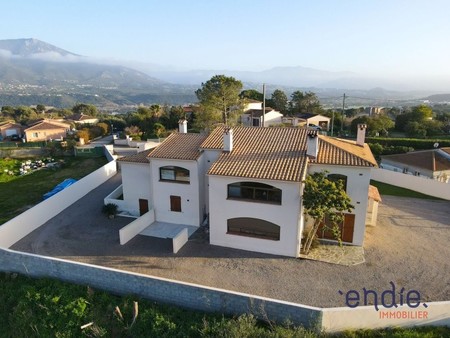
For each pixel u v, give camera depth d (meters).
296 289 18.62
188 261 21.84
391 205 31.77
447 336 14.91
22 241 24.97
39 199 35.50
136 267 21.22
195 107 73.19
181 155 26.52
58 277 20.09
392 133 75.94
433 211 30.30
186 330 15.90
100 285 19.12
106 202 30.66
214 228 23.75
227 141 25.09
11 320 17.83
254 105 87.06
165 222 27.91
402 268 20.66
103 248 23.75
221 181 22.70
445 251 22.81
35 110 145.00
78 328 16.84
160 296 17.88
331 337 15.11
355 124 73.25
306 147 24.67
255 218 22.64
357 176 22.56
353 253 22.48
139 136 73.94
